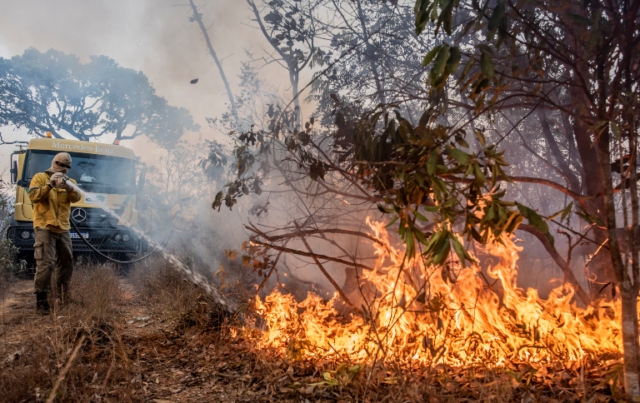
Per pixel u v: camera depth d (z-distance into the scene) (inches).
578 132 132.5
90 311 164.9
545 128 158.6
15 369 105.3
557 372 99.0
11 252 273.9
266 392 102.5
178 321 164.1
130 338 148.6
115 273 287.6
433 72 79.9
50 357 116.6
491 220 82.3
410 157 99.2
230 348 134.1
